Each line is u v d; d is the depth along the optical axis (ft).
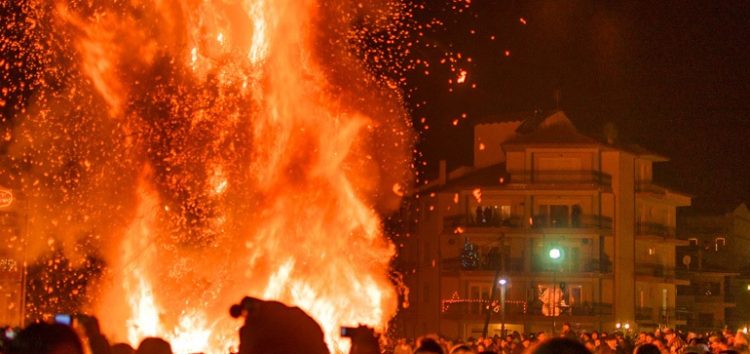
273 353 15.34
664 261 260.83
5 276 137.18
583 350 15.28
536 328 229.86
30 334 15.37
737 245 302.04
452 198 241.76
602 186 236.63
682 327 280.10
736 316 300.20
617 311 236.84
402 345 77.82
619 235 239.30
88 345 26.99
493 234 236.02
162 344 30.14
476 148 253.24
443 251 240.73
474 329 233.35
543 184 235.40
